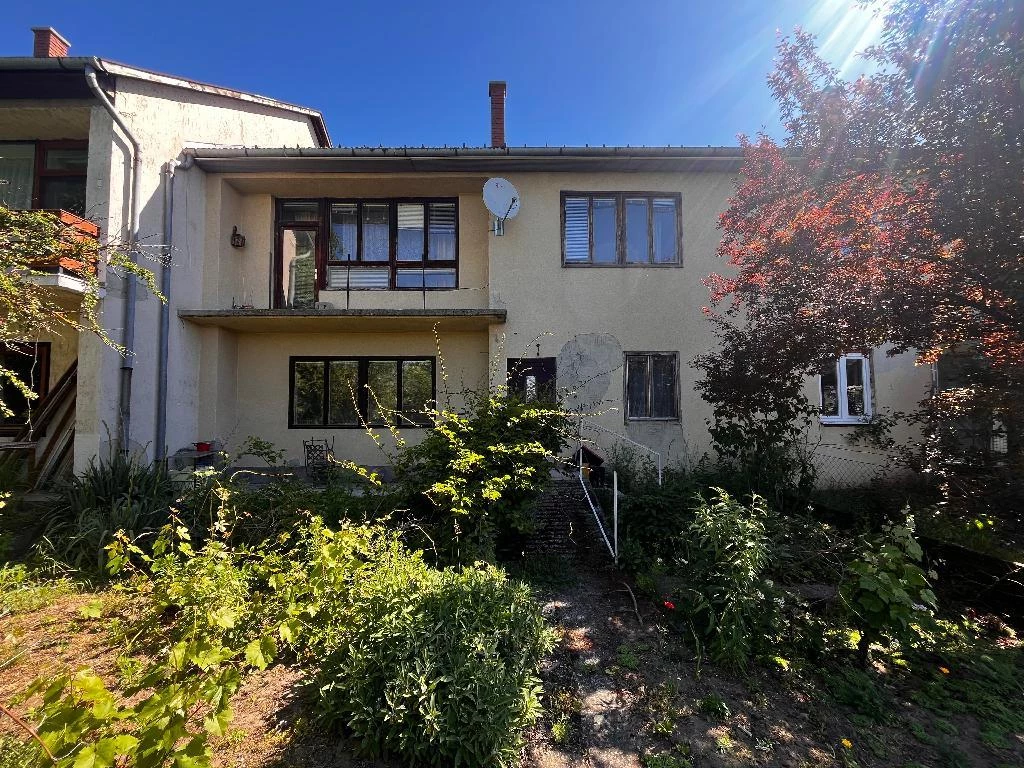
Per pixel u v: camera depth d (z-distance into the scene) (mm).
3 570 4473
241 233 9922
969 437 6090
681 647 3861
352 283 10023
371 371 9922
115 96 7551
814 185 5508
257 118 10250
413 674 2621
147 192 7906
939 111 4270
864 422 8859
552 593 4781
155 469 6641
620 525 5914
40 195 8703
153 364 7914
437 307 9852
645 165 9102
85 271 5715
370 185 9664
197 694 1877
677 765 2674
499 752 2504
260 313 8516
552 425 5227
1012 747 2857
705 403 9008
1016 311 4457
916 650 3832
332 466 7016
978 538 5078
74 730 1461
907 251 4828
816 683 3451
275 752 2633
